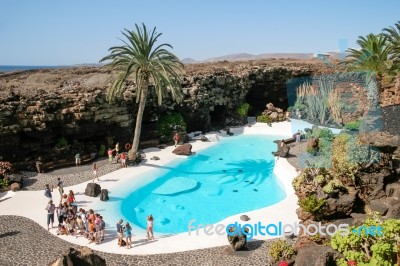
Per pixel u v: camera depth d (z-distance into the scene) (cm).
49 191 2539
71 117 3391
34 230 2131
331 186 2059
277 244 1770
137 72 3241
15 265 1748
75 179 2998
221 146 4191
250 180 3141
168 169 3366
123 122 3738
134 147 3472
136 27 3278
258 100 5972
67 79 5166
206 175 3266
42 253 1872
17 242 1978
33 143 3234
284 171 3212
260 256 1817
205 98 4625
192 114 4544
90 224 2012
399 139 2017
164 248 1955
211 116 5306
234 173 3319
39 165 3128
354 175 2167
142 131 4038
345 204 1991
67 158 3362
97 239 1998
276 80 5769
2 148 3094
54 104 3294
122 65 3438
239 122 5122
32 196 2641
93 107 3456
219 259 1809
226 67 6400
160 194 2803
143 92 3416
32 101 3225
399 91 2622
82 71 5903
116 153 3575
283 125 5050
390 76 2883
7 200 2562
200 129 4697
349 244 1452
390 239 1398
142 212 2520
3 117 3047
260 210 2397
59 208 2133
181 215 2477
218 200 2725
